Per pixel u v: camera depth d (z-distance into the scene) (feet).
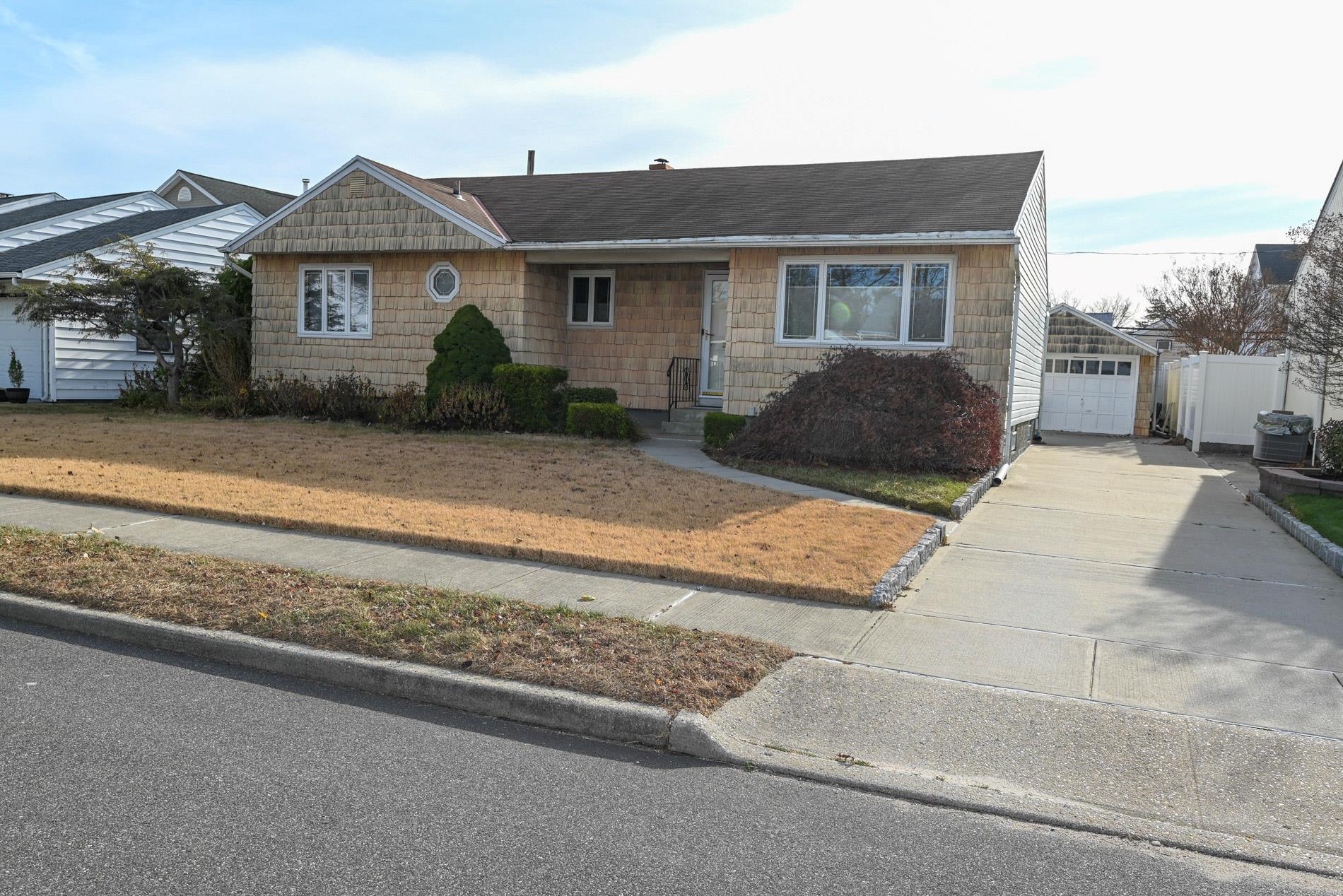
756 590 22.62
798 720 15.75
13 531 25.13
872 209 50.90
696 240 50.01
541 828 12.15
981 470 43.83
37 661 17.78
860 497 35.78
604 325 60.03
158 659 18.12
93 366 71.67
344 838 11.68
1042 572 26.37
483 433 51.06
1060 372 90.63
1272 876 11.67
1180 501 41.27
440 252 56.85
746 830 12.34
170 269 60.59
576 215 57.72
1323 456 41.50
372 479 35.14
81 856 11.01
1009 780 13.91
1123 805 13.26
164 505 29.09
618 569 23.81
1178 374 86.53
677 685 16.25
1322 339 46.11
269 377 58.95
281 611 19.25
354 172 57.52
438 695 16.48
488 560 24.68
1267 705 16.70
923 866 11.62
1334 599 23.97
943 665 18.35
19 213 92.58
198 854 11.16
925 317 48.08
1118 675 18.07
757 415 46.85
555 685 16.19
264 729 15.05
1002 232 45.16
